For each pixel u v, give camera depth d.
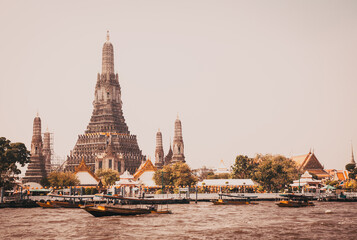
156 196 167.62
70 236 87.88
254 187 195.62
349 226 97.06
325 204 155.38
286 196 151.12
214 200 161.75
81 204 143.75
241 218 110.94
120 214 116.31
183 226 98.50
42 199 149.62
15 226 99.50
